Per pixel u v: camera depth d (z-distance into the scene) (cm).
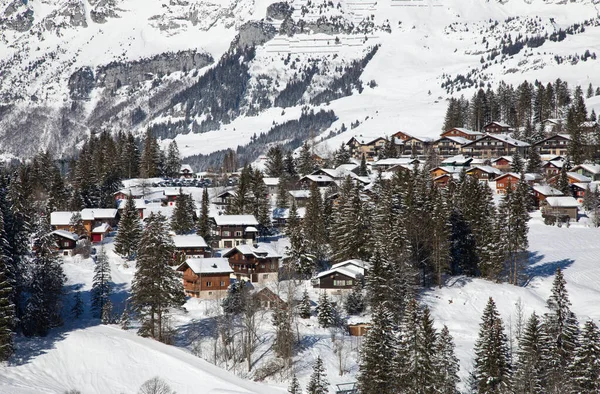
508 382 8112
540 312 11344
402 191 13800
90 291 12006
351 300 11088
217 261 11956
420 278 12356
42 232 12838
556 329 8931
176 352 9294
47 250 11394
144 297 9800
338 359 9531
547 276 13062
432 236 12569
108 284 11600
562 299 9094
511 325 10819
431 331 8131
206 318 10694
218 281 11675
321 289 11719
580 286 12531
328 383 8456
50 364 8819
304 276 12594
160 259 9862
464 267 13138
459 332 10656
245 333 9925
